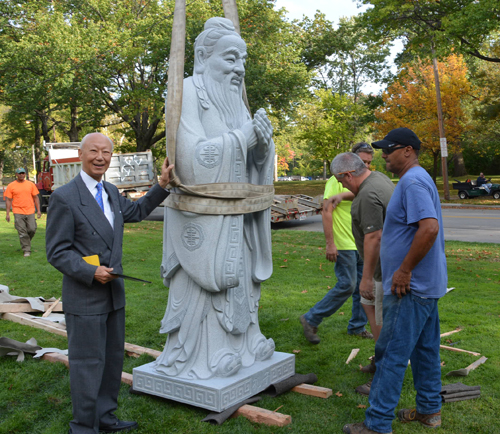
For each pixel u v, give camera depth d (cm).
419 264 289
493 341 460
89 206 285
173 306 349
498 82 2733
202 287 333
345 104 3100
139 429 303
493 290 659
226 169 328
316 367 409
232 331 345
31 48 2275
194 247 332
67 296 282
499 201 2434
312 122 3259
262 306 598
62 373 394
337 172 365
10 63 2364
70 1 2598
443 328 504
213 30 351
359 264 481
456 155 4281
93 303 281
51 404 338
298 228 1480
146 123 2814
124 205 311
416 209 279
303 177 8538
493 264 839
